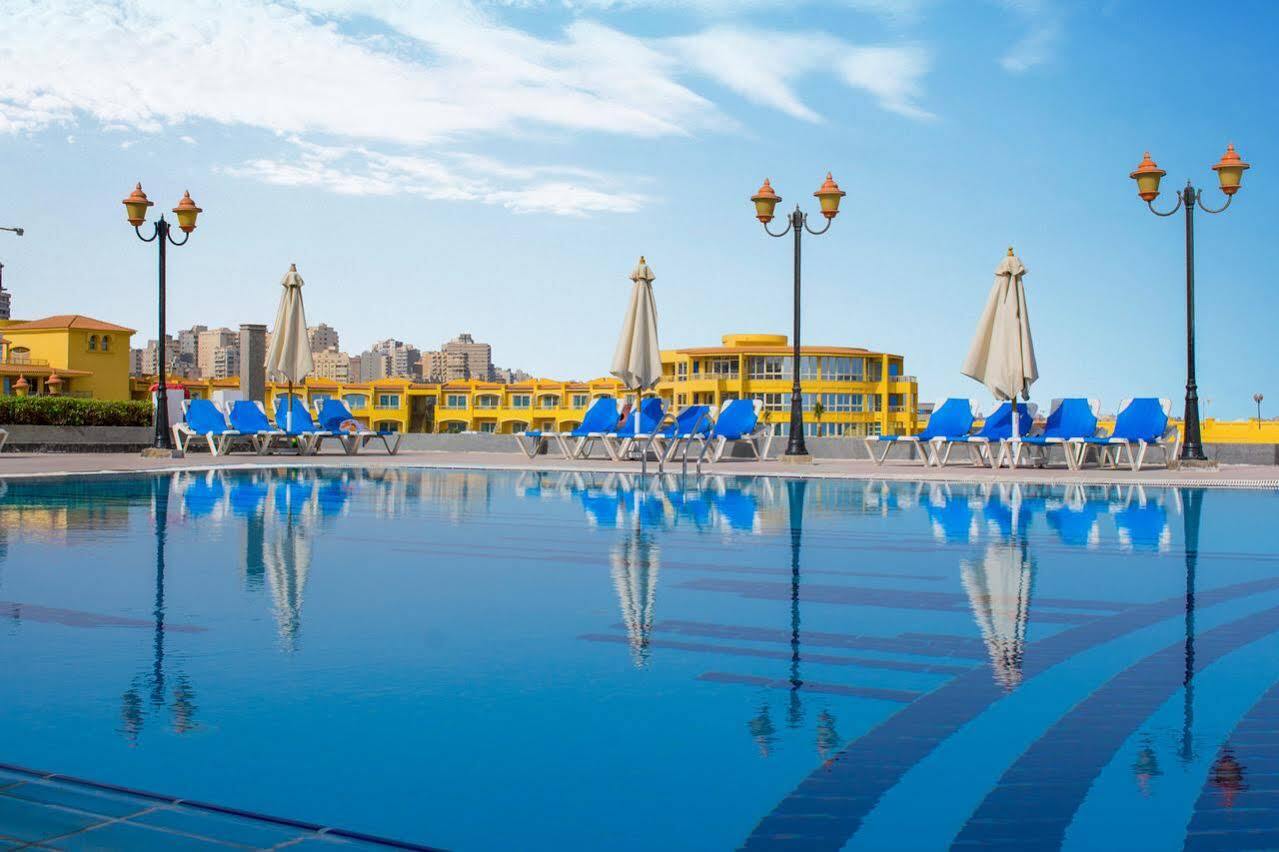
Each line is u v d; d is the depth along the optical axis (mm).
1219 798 2561
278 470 17750
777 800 2551
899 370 111188
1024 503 11570
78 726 3100
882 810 2490
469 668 3850
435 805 2508
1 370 65438
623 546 7562
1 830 2318
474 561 6734
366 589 5598
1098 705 3373
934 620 4781
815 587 5719
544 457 23141
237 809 2467
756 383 105438
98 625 4570
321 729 3094
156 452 20547
